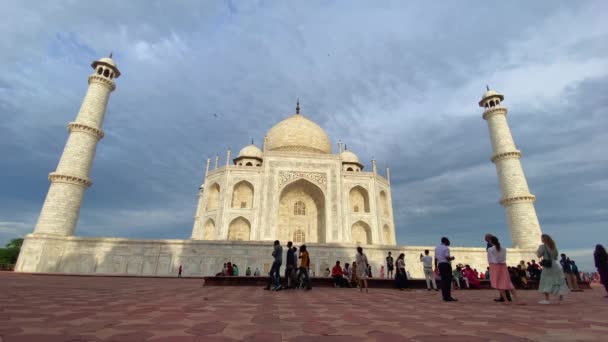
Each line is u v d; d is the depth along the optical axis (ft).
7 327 22.02
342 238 192.65
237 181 201.26
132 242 144.36
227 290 63.46
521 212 174.91
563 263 78.43
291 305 39.86
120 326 23.49
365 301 46.44
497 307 39.91
